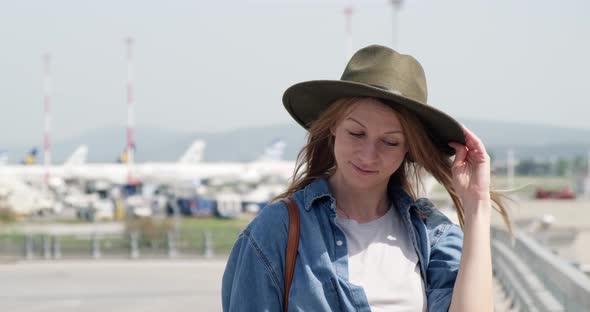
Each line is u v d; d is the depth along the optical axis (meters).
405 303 3.31
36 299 19.70
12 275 26.55
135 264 31.27
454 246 3.46
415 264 3.40
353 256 3.37
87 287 22.47
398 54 3.34
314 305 3.23
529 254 9.87
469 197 3.38
